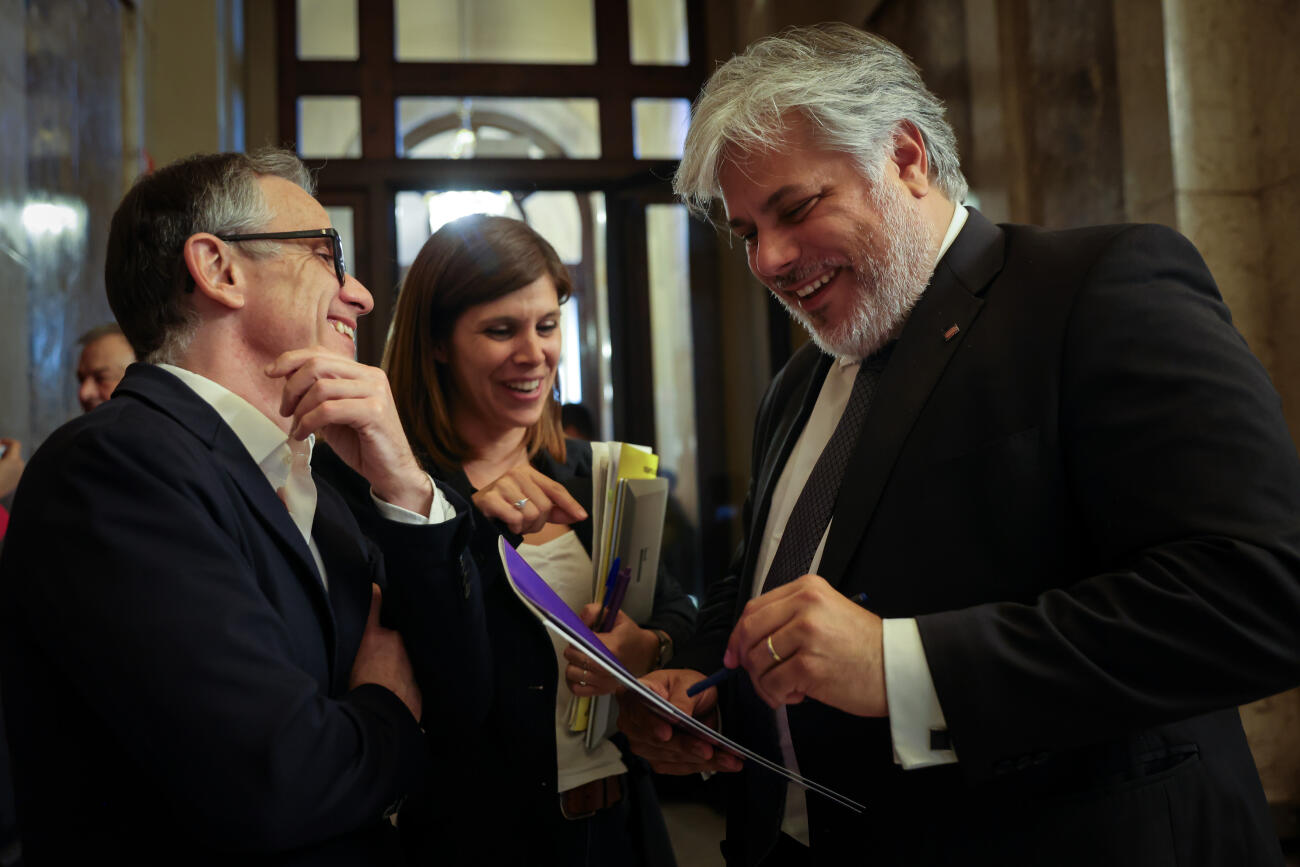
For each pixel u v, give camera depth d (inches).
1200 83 123.1
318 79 245.1
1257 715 118.9
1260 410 41.6
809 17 226.4
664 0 260.5
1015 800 44.6
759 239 53.9
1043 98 150.6
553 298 70.2
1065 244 49.8
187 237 46.6
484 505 61.1
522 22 256.5
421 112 261.6
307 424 44.6
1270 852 46.9
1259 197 123.0
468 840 59.9
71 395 142.8
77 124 150.4
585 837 62.7
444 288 68.6
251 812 37.5
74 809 39.2
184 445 41.9
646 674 63.2
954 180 56.3
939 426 48.7
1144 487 42.2
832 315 54.2
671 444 252.1
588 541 70.1
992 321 49.4
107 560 37.9
